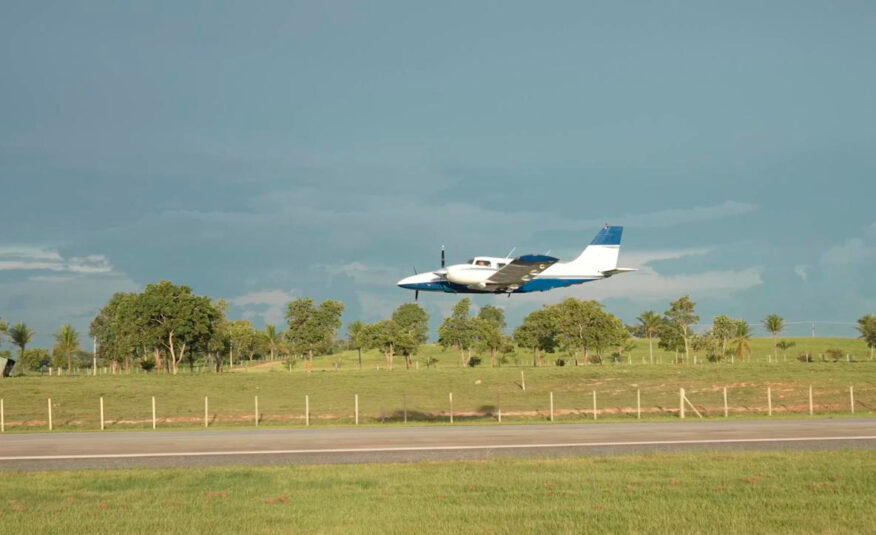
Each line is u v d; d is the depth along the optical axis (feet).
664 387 216.54
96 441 108.27
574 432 114.42
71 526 52.08
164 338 323.57
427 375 246.47
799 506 56.75
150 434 120.47
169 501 60.13
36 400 203.62
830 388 205.67
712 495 60.90
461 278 169.48
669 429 117.70
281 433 118.21
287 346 434.71
